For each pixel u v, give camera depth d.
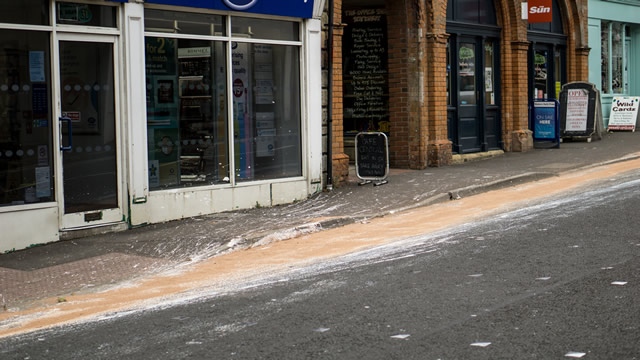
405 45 16.00
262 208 11.94
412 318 5.45
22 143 9.43
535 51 20.77
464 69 17.72
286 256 8.52
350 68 16.92
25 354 5.23
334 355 4.74
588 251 7.38
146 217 10.54
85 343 5.39
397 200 12.10
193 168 11.23
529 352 4.63
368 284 6.59
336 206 11.80
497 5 18.59
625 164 16.06
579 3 22.17
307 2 12.45
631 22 25.38
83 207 9.96
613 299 5.64
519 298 5.81
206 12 11.23
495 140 18.95
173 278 7.75
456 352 4.68
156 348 5.12
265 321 5.61
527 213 10.11
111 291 7.34
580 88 21.08
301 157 12.77
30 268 8.45
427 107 16.19
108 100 10.17
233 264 8.28
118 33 10.18
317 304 6.00
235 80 11.73
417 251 8.02
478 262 7.20
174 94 10.95
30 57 9.47
